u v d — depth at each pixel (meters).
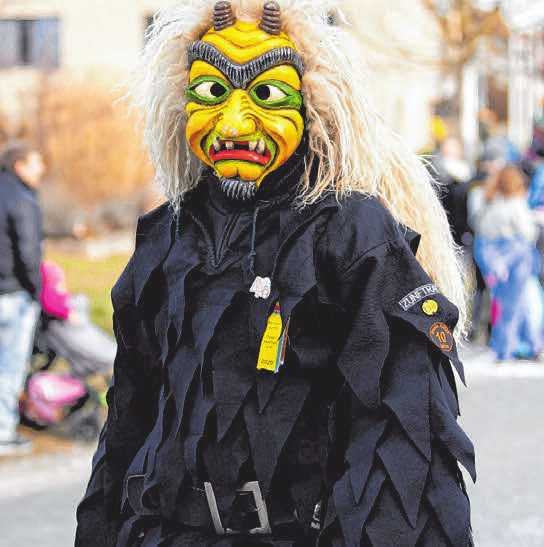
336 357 2.40
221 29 2.53
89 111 23.30
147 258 2.67
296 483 2.40
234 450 2.41
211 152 2.54
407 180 2.63
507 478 6.95
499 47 20.28
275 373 2.40
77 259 20.52
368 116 2.53
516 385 10.19
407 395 2.28
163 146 2.71
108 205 23.25
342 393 2.38
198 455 2.44
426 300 2.37
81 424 8.07
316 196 2.49
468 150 16.91
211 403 2.43
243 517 2.43
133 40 27.28
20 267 7.52
